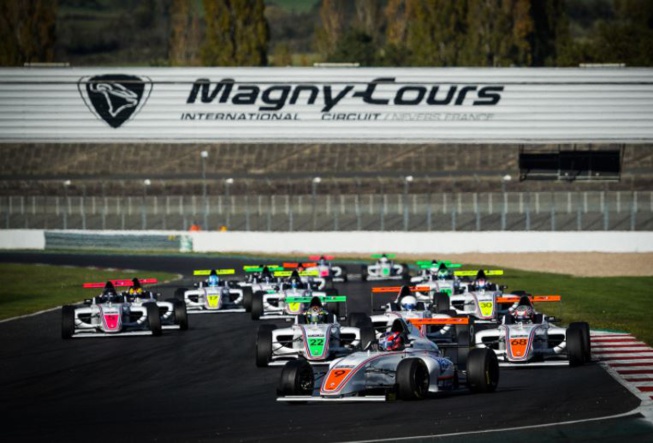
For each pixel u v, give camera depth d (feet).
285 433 179.73
